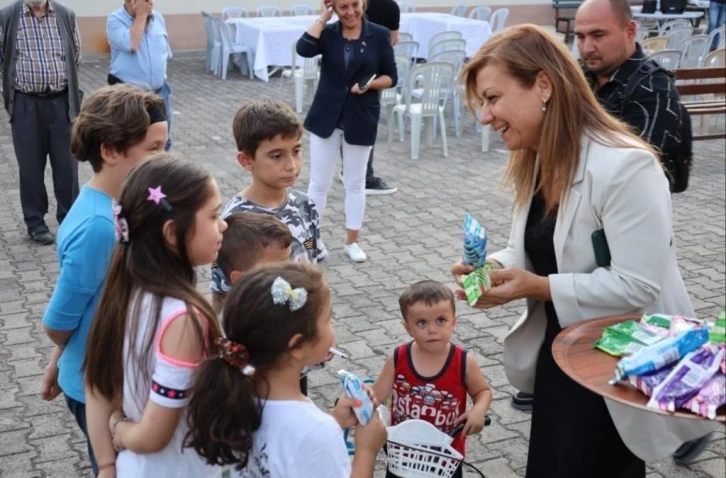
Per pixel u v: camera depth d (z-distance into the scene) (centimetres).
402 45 1110
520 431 372
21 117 594
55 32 590
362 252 581
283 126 294
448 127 1023
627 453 259
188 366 185
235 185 768
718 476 337
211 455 176
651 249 229
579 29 343
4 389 405
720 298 516
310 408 182
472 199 730
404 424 250
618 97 340
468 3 1808
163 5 1590
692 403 170
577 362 200
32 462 346
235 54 1410
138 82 707
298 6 1633
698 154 894
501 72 231
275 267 184
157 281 190
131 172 196
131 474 194
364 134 556
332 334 188
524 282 238
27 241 616
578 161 235
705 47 1085
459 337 461
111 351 193
